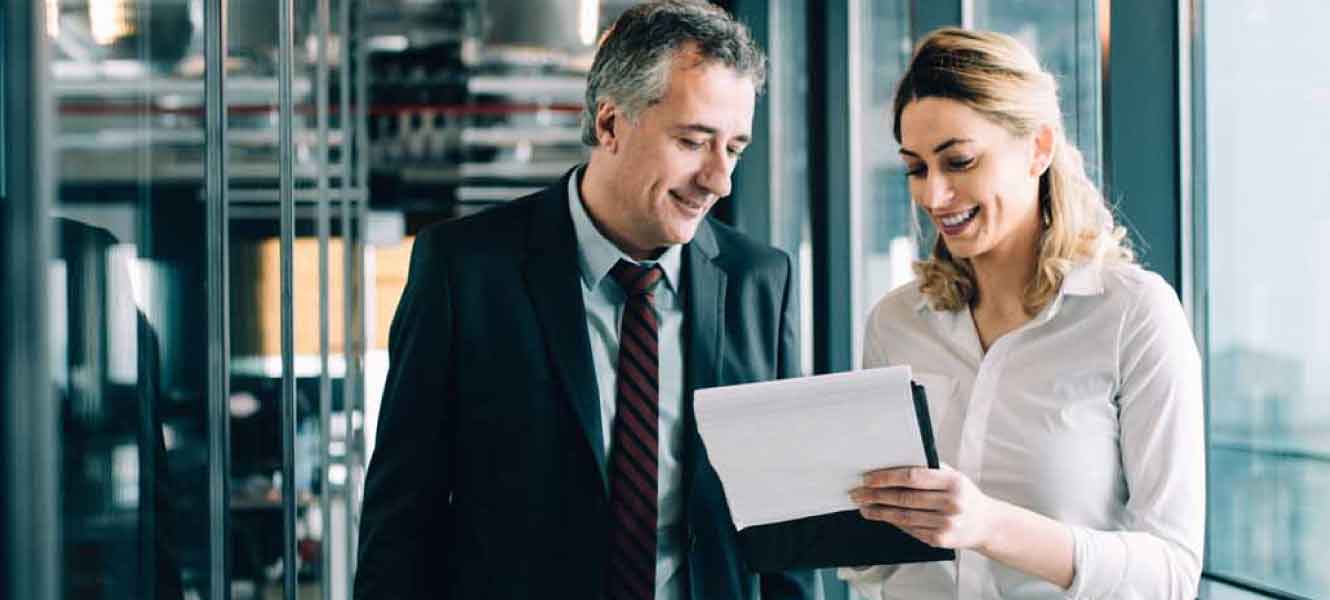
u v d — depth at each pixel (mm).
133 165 1349
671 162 1688
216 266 1732
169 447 1524
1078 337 1792
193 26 1604
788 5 5516
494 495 1802
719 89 1669
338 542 3146
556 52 7391
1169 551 1666
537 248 1848
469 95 7727
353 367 3709
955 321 1909
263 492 2062
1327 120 2080
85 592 1215
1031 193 1802
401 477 1804
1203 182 2441
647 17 1714
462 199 8000
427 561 1834
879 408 1521
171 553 1549
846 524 1693
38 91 1047
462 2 6965
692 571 1820
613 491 1787
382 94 7688
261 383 2047
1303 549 2199
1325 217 2094
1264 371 2279
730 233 1985
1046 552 1634
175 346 1544
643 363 1801
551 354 1804
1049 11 2893
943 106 1737
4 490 1044
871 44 4309
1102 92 2488
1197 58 2439
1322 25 2084
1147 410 1735
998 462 1808
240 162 1869
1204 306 2447
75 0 1140
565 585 1779
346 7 3996
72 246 1148
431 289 1819
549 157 7977
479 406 1809
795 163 5418
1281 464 2242
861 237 4406
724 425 1543
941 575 1881
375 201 7914
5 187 1022
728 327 1886
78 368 1175
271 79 2141
